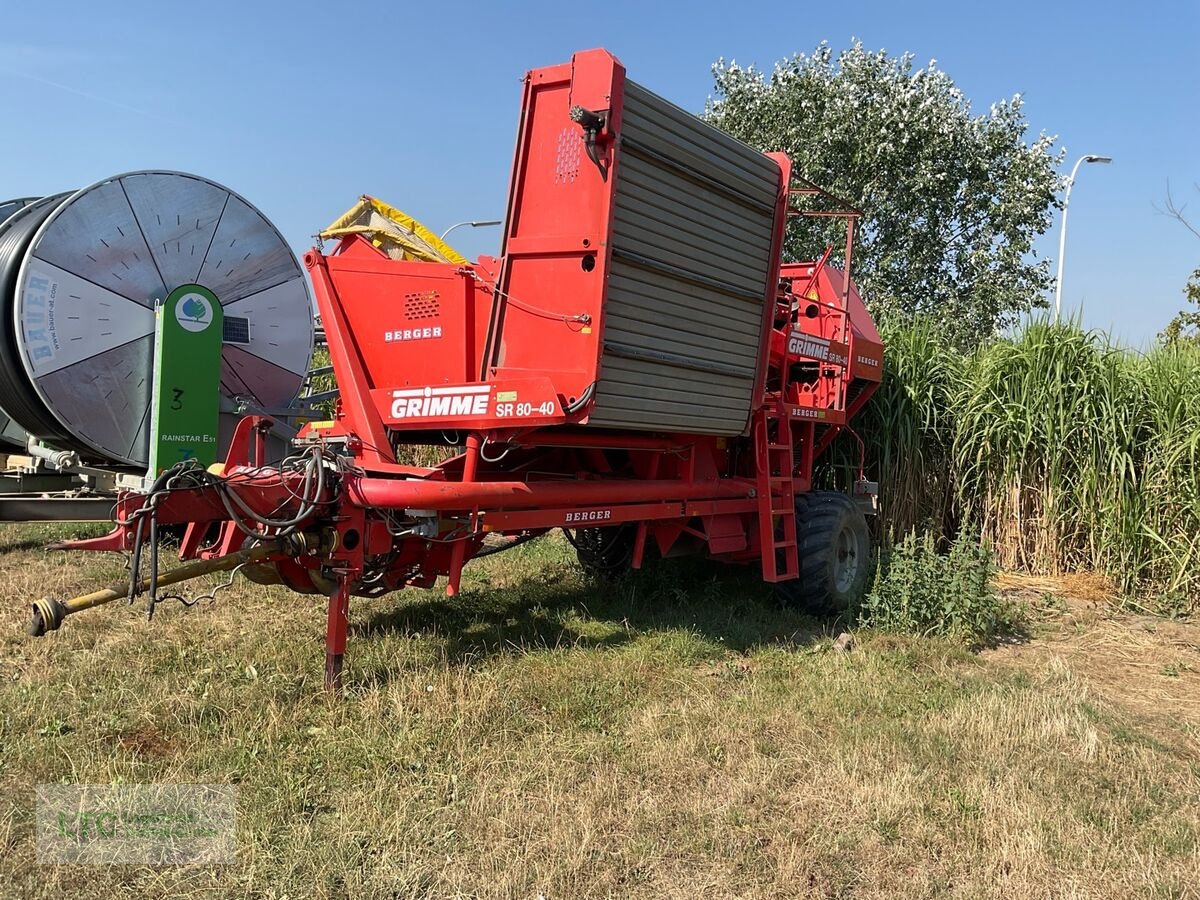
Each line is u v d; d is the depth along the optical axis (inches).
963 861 131.3
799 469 301.0
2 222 321.7
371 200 248.2
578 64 185.6
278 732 159.2
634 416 202.1
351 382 224.1
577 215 188.4
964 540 275.1
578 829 132.6
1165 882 126.0
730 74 659.4
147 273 299.1
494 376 200.5
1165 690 229.0
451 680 186.7
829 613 276.5
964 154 619.5
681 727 174.2
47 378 279.0
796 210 284.2
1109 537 327.0
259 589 265.3
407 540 207.0
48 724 157.6
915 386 358.0
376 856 124.0
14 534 340.8
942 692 205.5
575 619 249.3
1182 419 319.6
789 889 121.2
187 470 164.2
